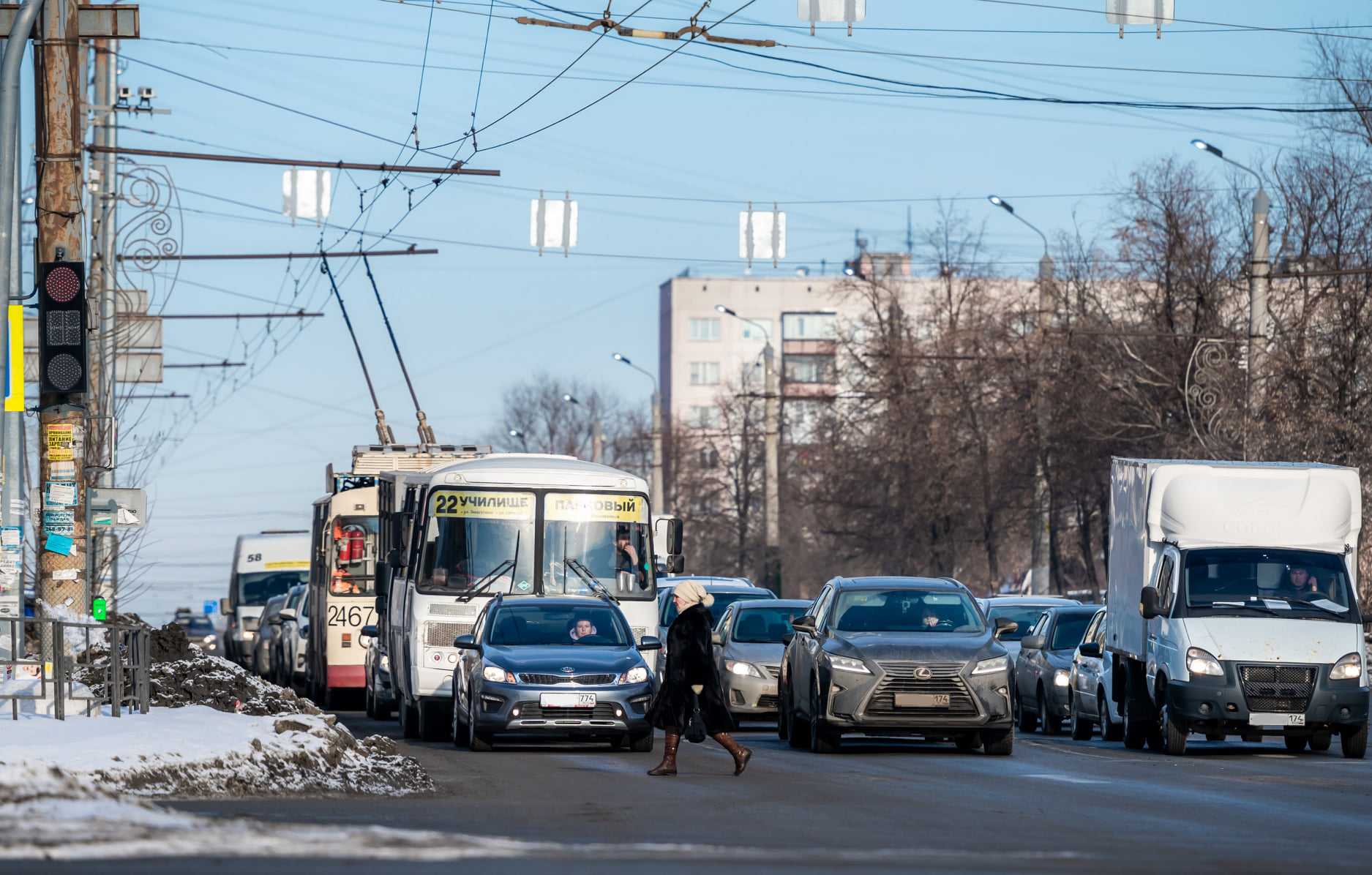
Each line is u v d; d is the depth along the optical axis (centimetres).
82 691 4534
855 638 5097
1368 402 9400
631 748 5019
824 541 16662
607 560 5606
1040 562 12975
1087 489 12769
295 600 9881
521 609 5175
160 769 3259
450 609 5522
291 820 2852
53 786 2680
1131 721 5453
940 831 2925
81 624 4188
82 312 4797
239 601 12100
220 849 2289
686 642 4119
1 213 4653
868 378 14738
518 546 5569
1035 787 3888
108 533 8744
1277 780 4159
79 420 5203
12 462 5234
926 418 14038
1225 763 4784
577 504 5622
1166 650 5156
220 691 5288
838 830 2916
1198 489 5328
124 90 9675
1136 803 3531
